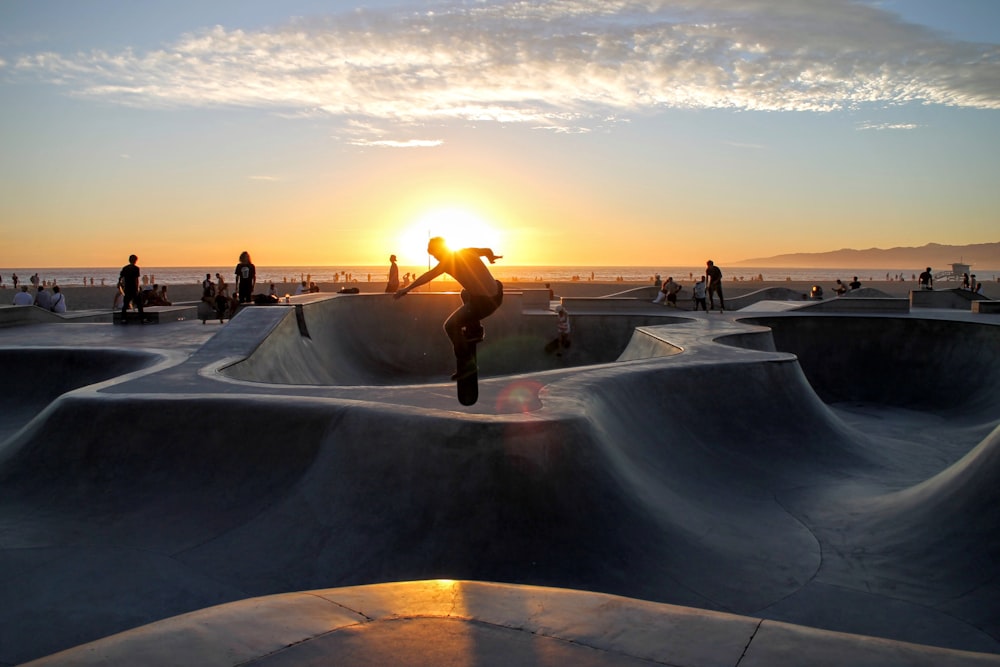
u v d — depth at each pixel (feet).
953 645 18.26
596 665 8.71
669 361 38.45
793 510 28.37
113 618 18.34
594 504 23.12
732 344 51.39
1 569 20.36
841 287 124.47
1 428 40.93
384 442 24.34
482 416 24.35
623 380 33.35
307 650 9.00
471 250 16.11
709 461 32.17
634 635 9.52
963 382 56.08
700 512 26.89
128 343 52.95
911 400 57.62
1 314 65.36
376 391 30.17
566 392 29.55
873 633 18.97
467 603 10.58
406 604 10.53
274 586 20.52
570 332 78.23
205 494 25.25
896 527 25.11
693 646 9.14
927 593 20.88
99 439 27.17
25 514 24.21
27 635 17.37
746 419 35.73
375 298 74.13
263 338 46.80
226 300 76.74
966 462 25.66
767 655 8.87
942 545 22.90
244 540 22.77
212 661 8.57
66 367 46.62
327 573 21.03
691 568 22.18
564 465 23.43
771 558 23.65
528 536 21.70
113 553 21.95
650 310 94.12
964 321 59.36
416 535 21.84
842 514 27.61
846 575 22.36
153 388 30.91
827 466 33.73
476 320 16.19
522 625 9.83
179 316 75.05
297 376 50.83
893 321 62.90
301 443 26.14
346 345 67.46
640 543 22.54
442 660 8.81
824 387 61.57
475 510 22.11
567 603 10.59
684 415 34.45
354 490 23.57
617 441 28.45
